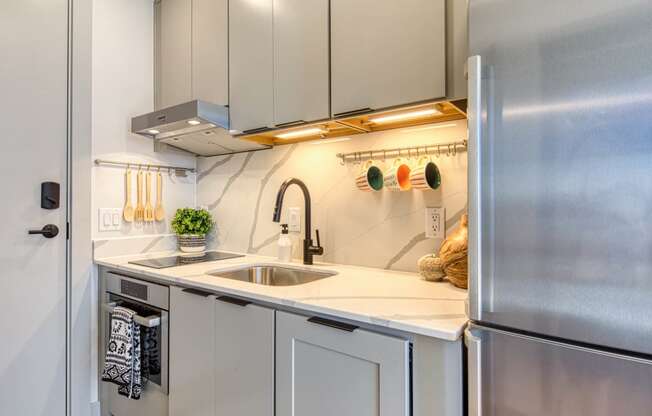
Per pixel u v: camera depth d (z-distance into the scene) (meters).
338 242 1.77
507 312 0.78
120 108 2.06
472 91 0.81
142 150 2.15
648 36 0.63
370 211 1.67
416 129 1.54
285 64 1.55
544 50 0.74
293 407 1.14
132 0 2.13
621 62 0.66
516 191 0.77
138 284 1.70
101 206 1.99
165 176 2.26
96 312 1.95
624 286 0.66
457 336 0.85
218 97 1.82
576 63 0.70
